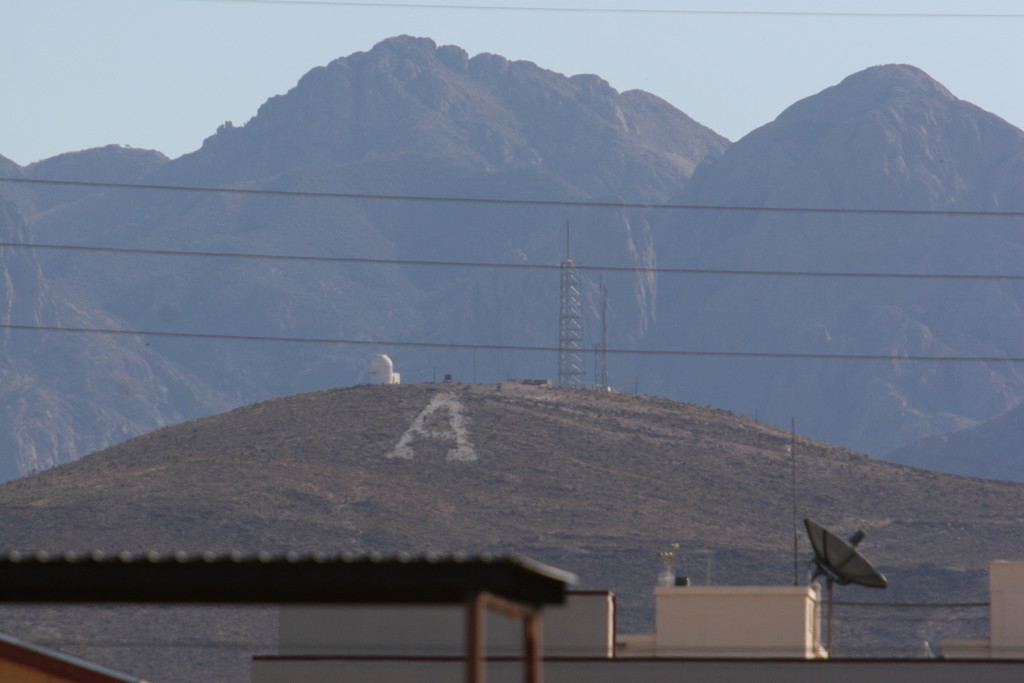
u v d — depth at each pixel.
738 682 123.44
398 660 125.62
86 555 53.28
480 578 50.62
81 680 89.88
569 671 124.25
